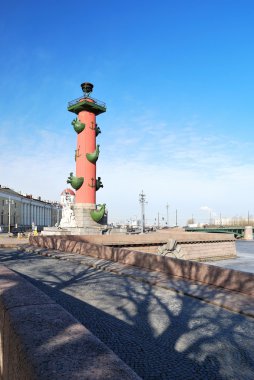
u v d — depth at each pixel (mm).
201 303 8344
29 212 109812
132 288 10164
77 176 50719
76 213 49281
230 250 50500
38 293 4797
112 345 5457
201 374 4477
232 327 6496
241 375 4473
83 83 51344
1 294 4695
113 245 31750
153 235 37531
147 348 5363
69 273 13062
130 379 2305
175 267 11781
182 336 5949
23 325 3379
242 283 9133
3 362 4043
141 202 70562
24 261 17062
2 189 93750
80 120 51656
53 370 2408
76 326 3379
